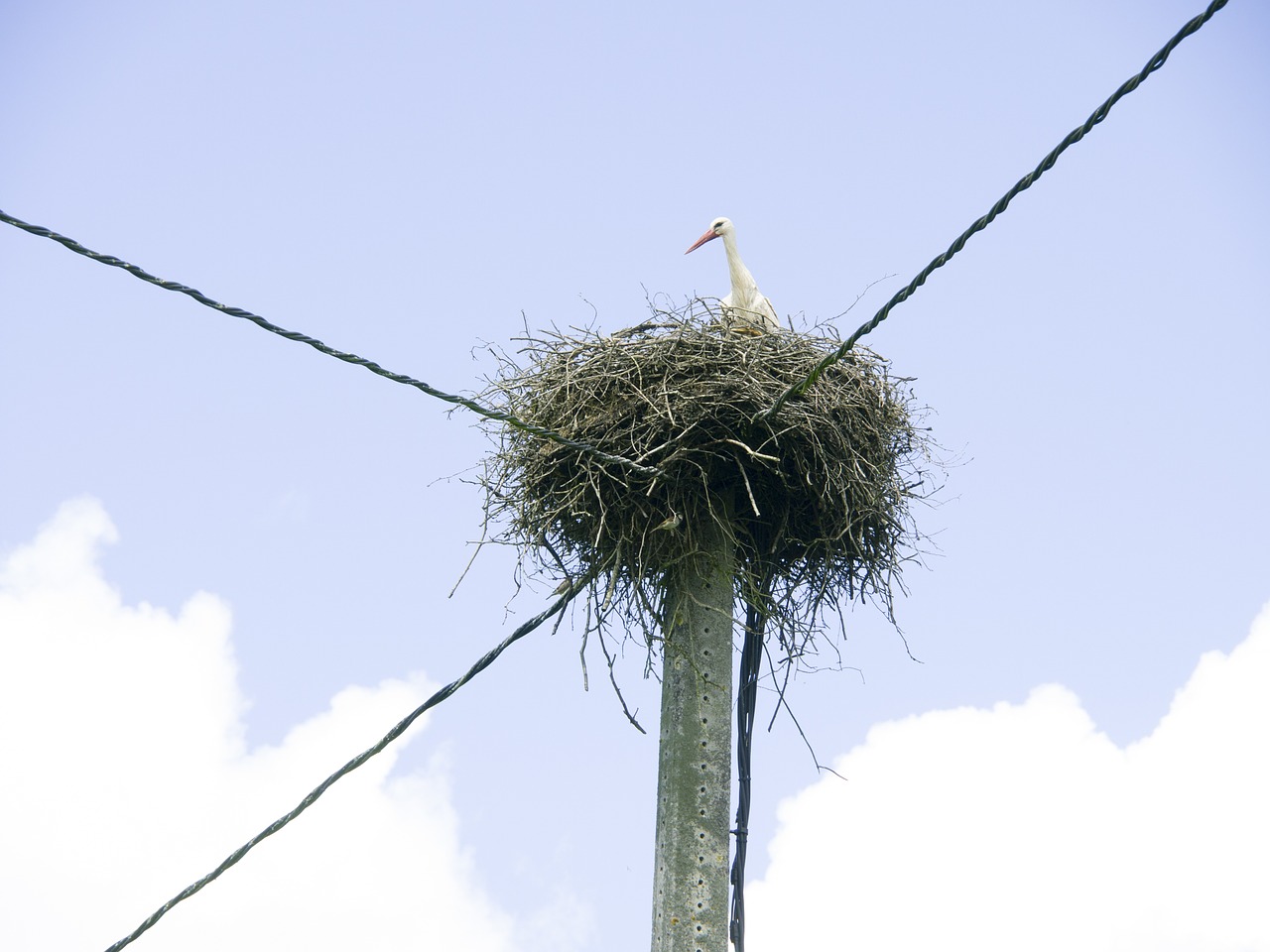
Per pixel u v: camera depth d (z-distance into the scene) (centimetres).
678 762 788
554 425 860
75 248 634
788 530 891
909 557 902
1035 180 628
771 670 877
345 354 694
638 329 898
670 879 766
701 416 832
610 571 841
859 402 890
